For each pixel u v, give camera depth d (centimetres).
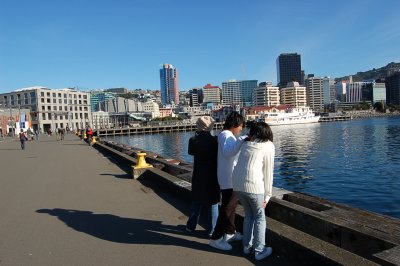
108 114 19062
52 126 14450
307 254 449
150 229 643
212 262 488
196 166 579
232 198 543
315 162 2978
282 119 12262
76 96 15850
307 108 13875
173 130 12950
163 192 986
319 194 1767
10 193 1017
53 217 740
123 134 11819
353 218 607
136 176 1232
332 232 540
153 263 489
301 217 601
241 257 503
